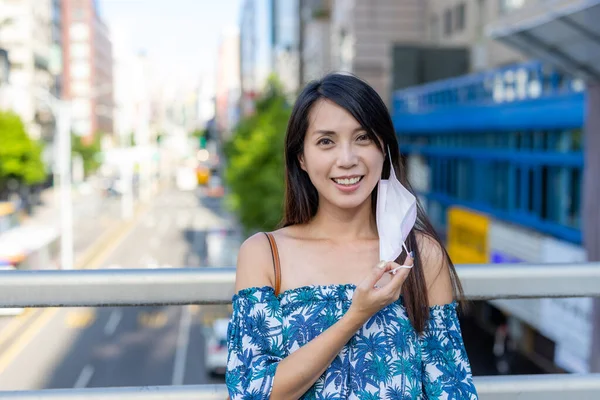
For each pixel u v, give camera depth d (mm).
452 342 1536
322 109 1491
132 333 13094
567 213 14430
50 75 70438
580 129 13836
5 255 12094
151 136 89375
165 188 83188
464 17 28016
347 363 1442
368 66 34938
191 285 1582
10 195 43219
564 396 1665
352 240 1552
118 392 1559
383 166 1592
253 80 92250
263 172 24016
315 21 49312
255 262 1493
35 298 1545
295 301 1454
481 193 19141
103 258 14305
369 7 34656
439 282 1555
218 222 41375
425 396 1509
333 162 1486
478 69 26016
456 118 19844
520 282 1649
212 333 13945
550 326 14188
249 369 1391
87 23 90875
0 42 59281
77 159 65312
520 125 15867
